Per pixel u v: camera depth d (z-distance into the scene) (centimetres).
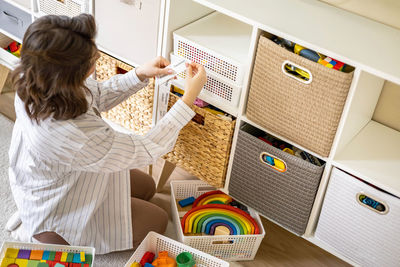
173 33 172
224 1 161
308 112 151
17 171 160
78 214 161
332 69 140
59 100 129
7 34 227
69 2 191
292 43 155
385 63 139
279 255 190
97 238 170
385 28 162
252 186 178
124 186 169
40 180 156
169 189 212
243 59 164
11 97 246
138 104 190
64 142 137
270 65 152
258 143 166
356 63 138
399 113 173
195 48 169
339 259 191
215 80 169
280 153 162
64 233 164
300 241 196
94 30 129
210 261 172
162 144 155
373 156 160
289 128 159
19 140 156
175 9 168
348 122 151
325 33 152
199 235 186
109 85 169
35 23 123
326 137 151
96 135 140
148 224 178
